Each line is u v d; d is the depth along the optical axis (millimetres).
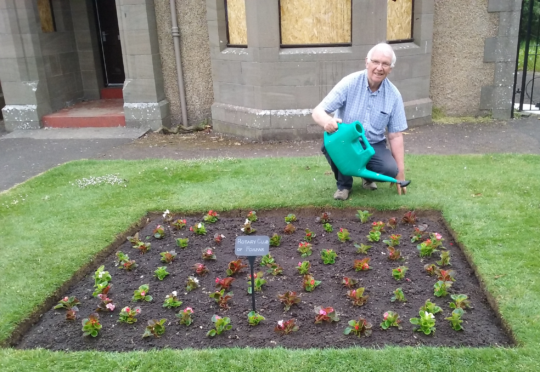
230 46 7836
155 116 8438
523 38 15375
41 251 3859
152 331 2852
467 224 4035
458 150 6504
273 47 7141
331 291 3281
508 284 3135
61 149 7402
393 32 7520
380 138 4637
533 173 5250
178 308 3162
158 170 5902
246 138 7773
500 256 3488
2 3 8281
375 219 4410
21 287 3346
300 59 7176
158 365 2559
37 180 5676
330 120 4223
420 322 2785
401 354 2559
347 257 3732
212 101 8633
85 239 4051
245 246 2854
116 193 5137
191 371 2504
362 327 2766
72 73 9859
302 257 3752
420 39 7641
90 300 3324
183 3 8133
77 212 4645
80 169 6059
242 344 2770
